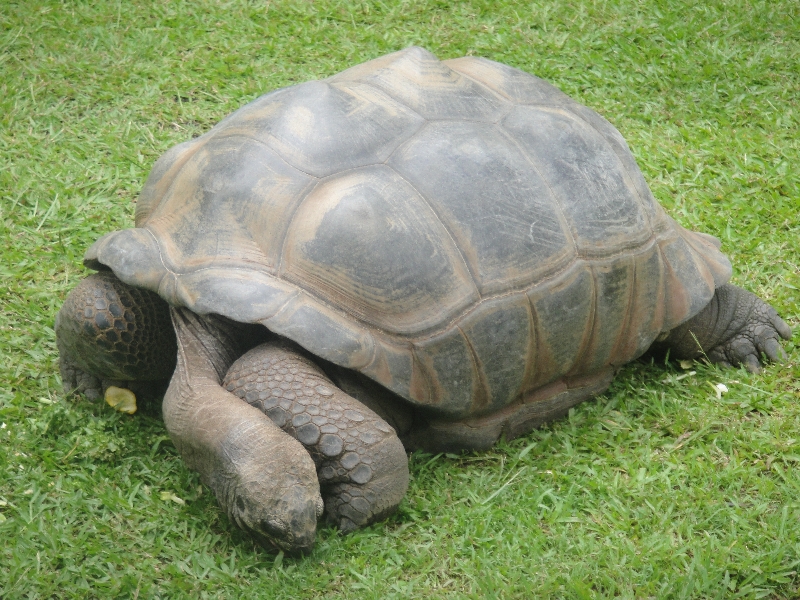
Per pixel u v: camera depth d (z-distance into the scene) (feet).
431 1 17.69
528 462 12.53
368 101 12.44
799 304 13.64
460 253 12.14
